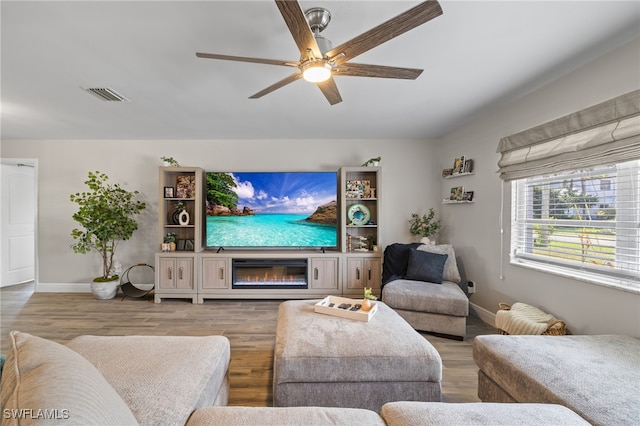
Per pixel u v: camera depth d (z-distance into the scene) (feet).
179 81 7.88
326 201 13.44
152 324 10.13
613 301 6.29
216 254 12.60
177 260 12.60
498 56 6.66
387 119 11.21
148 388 3.80
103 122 11.41
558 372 4.43
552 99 7.88
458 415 3.29
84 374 2.47
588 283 6.81
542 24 5.51
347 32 5.76
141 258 14.02
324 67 5.13
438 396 5.28
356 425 3.20
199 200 12.94
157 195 13.99
